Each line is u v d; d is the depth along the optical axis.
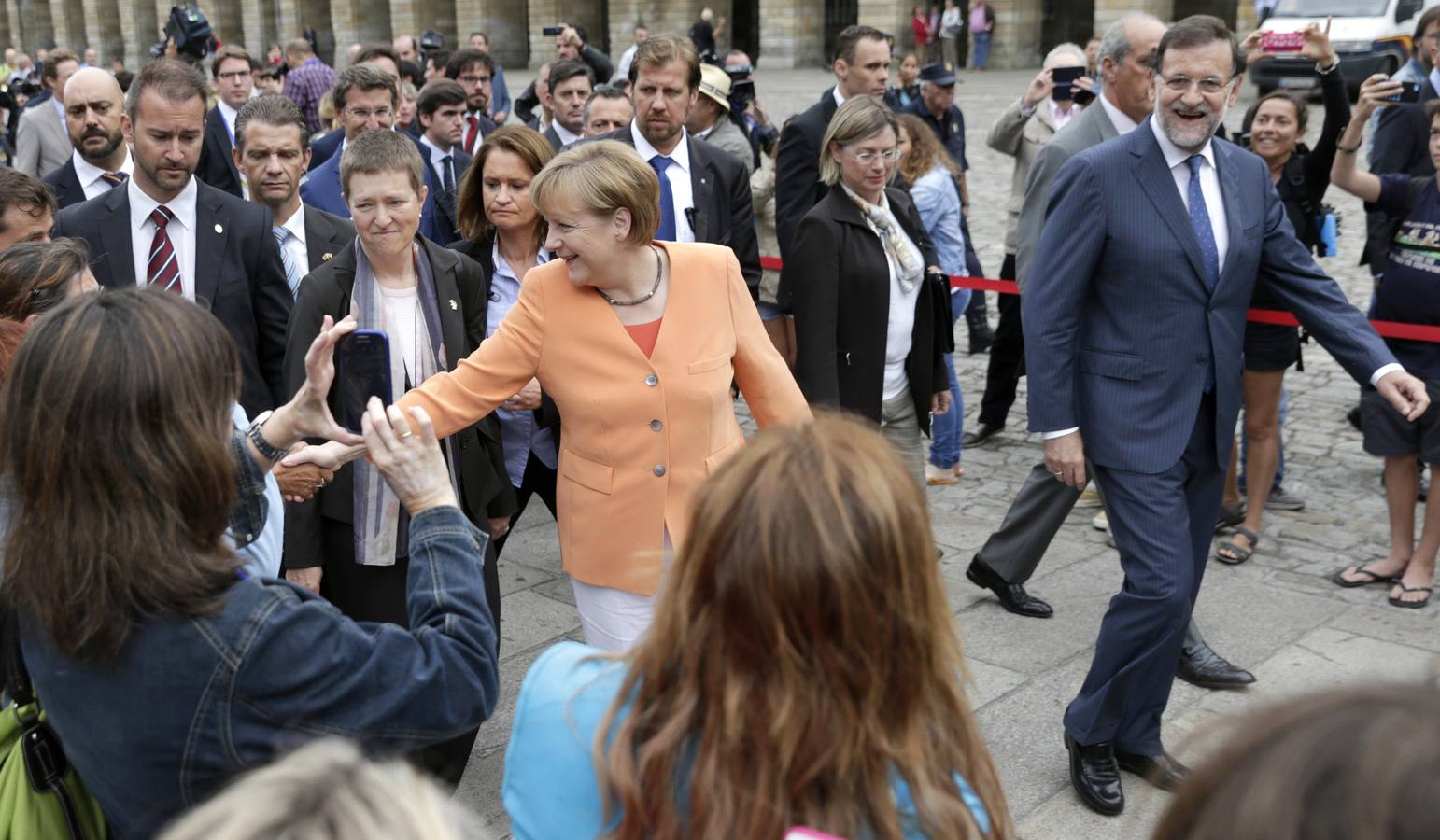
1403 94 7.24
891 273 4.67
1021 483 6.64
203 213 4.31
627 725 1.52
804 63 36.00
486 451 3.65
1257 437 5.48
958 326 10.06
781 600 1.41
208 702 1.70
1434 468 4.97
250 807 1.02
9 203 3.50
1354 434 7.20
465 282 3.63
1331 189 14.16
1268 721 0.94
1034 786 3.77
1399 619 4.88
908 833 1.46
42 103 8.27
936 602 1.50
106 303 1.77
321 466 2.65
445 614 1.92
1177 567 3.54
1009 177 16.66
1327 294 3.70
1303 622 4.86
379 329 3.45
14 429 1.71
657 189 3.02
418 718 1.81
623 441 3.06
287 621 1.75
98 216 4.32
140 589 1.68
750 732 1.42
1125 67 4.76
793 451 1.48
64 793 1.88
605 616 3.14
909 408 4.91
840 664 1.42
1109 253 3.59
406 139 3.47
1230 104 3.50
